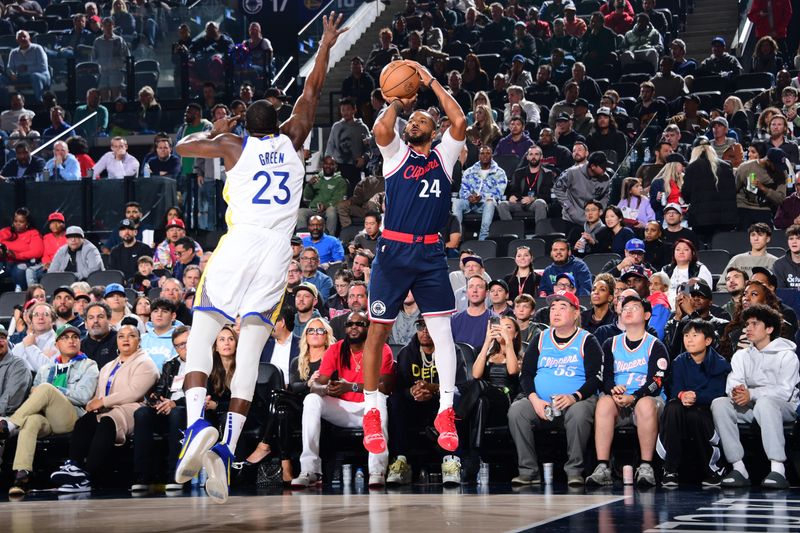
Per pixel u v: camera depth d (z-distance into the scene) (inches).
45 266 541.3
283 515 191.2
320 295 418.3
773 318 307.4
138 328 386.9
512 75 711.1
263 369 342.0
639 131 615.5
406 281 218.1
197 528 167.6
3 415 355.3
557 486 300.8
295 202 206.1
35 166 618.8
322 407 327.3
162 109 684.1
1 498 313.0
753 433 305.7
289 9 761.6
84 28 743.1
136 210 544.7
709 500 234.2
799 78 618.5
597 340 330.6
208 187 571.2
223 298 198.2
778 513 199.5
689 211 482.9
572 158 570.9
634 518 185.8
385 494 267.4
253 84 719.7
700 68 719.1
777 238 464.8
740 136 573.3
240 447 332.5
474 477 327.3
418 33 737.6
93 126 685.3
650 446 304.3
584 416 308.3
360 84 719.7
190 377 196.2
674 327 345.7
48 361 399.9
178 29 727.1
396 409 318.3
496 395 329.7
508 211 530.6
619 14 803.4
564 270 426.0
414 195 214.7
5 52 727.7
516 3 835.4
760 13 764.6
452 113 215.6
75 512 208.5
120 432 339.3
